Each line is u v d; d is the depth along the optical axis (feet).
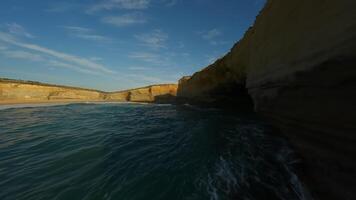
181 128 45.11
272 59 20.10
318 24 11.59
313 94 12.59
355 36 8.33
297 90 14.53
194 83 98.07
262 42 25.40
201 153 26.76
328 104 11.39
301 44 13.51
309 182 16.10
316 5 12.21
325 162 13.58
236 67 50.34
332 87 10.46
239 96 75.05
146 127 46.78
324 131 12.75
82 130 42.78
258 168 21.24
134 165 22.91
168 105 129.18
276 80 18.02
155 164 23.18
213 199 15.81
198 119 59.21
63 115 72.23
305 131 15.69
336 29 9.70
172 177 19.69
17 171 21.44
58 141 33.19
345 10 9.23
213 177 19.45
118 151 27.89
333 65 9.80
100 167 22.31
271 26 22.13
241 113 73.82
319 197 14.16
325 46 10.37
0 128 45.27
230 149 28.14
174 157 25.52
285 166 20.89
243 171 20.61
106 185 18.29
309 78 12.24
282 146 28.50
